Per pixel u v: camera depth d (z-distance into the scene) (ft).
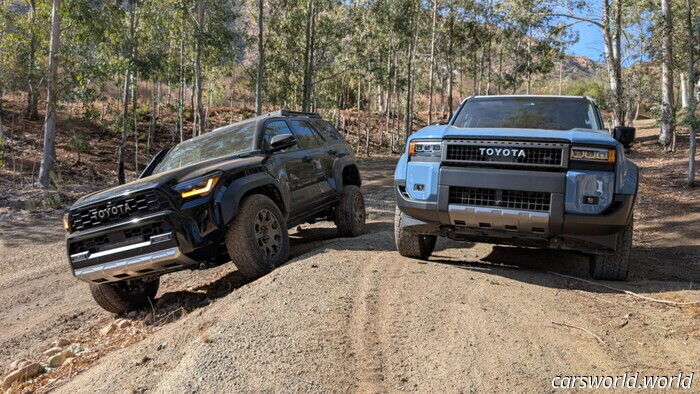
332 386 8.61
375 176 70.33
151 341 12.00
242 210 16.12
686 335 10.60
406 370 9.25
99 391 9.51
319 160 22.33
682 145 95.20
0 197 50.49
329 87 154.10
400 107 177.78
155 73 71.46
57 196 49.08
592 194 13.58
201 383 8.87
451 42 153.58
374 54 122.52
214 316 12.39
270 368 9.23
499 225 14.55
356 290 13.67
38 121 95.71
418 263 17.02
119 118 62.95
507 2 101.45
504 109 18.35
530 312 12.16
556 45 114.01
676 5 83.30
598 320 11.74
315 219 22.86
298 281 14.34
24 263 27.63
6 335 16.66
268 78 116.26
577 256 20.08
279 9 108.99
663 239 26.35
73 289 22.04
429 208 15.15
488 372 9.08
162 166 20.27
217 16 74.23
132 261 15.03
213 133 21.25
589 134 14.37
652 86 88.79
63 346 14.94
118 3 60.80
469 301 12.82
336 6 118.32
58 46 60.08
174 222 14.69
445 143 14.92
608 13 89.15
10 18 81.46
